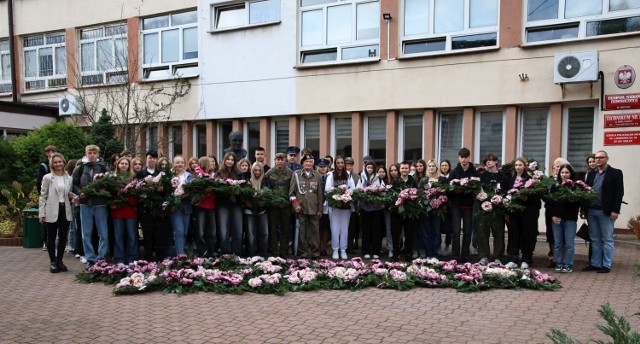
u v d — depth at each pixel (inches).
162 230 336.5
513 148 462.0
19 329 202.7
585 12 437.1
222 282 270.4
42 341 188.5
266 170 409.1
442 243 440.5
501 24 459.8
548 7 449.1
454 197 340.5
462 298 251.1
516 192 319.0
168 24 644.7
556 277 299.3
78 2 700.7
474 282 272.1
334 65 531.2
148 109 627.5
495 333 196.4
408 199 337.7
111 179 315.6
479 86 469.4
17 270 321.7
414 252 378.9
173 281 269.3
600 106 426.9
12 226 454.6
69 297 253.6
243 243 362.6
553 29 450.0
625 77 416.8
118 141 556.1
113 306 236.4
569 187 315.9
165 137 640.4
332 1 538.6
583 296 254.2
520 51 452.8
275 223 359.6
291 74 555.2
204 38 607.8
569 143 450.9
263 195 342.6
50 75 744.3
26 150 518.6
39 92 737.0
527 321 212.2
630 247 391.5
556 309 230.5
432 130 493.0
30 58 759.7
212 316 219.9
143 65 661.3
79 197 320.8
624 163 420.2
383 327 203.9
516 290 267.3
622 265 333.1
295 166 389.1
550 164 451.8
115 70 669.3
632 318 213.9
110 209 330.0
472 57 471.2
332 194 354.0
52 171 320.5
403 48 507.5
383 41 508.7
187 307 234.5
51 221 311.3
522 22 454.9
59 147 522.9
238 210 346.0
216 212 343.6
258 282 263.7
